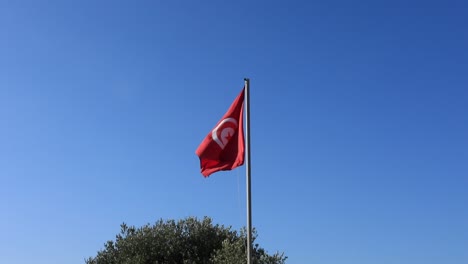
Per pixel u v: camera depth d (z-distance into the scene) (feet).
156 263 101.19
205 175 64.13
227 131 63.98
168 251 102.89
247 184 62.03
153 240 104.32
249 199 61.67
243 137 64.08
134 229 107.65
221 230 106.83
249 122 63.00
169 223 107.45
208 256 103.04
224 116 64.49
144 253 102.94
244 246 94.43
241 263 90.79
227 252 94.02
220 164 63.77
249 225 61.16
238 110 64.54
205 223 107.45
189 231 106.63
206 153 63.77
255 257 94.73
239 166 63.52
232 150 63.98
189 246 104.17
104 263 104.83
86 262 105.40
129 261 100.58
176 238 104.83
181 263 103.19
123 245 104.99
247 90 63.57
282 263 95.04
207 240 104.53
